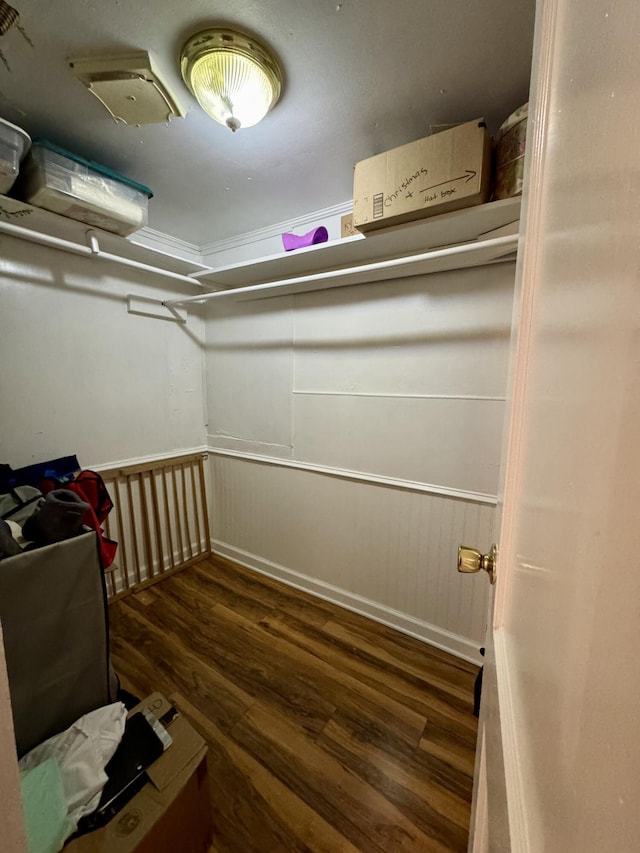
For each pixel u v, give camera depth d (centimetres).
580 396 25
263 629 190
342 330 195
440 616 177
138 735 98
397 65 103
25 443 174
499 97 115
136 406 221
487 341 155
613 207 20
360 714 142
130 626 191
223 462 259
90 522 145
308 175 159
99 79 105
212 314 254
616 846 15
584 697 20
